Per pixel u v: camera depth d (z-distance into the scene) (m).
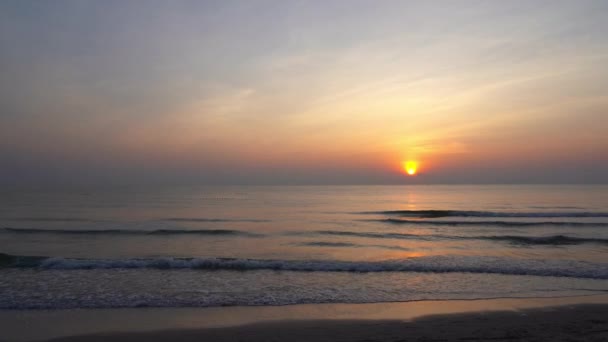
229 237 20.75
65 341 6.48
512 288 9.98
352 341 6.40
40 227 25.05
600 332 6.74
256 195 80.19
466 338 6.50
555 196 64.31
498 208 41.06
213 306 8.48
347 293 9.57
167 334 6.77
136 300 8.88
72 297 9.08
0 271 11.82
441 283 10.53
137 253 15.83
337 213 37.28
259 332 6.86
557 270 11.80
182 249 16.84
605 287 10.01
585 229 23.84
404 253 15.93
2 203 50.03
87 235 21.11
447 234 21.95
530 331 6.81
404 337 6.56
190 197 70.31
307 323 7.36
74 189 117.75
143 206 46.12
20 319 7.55
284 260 13.95
